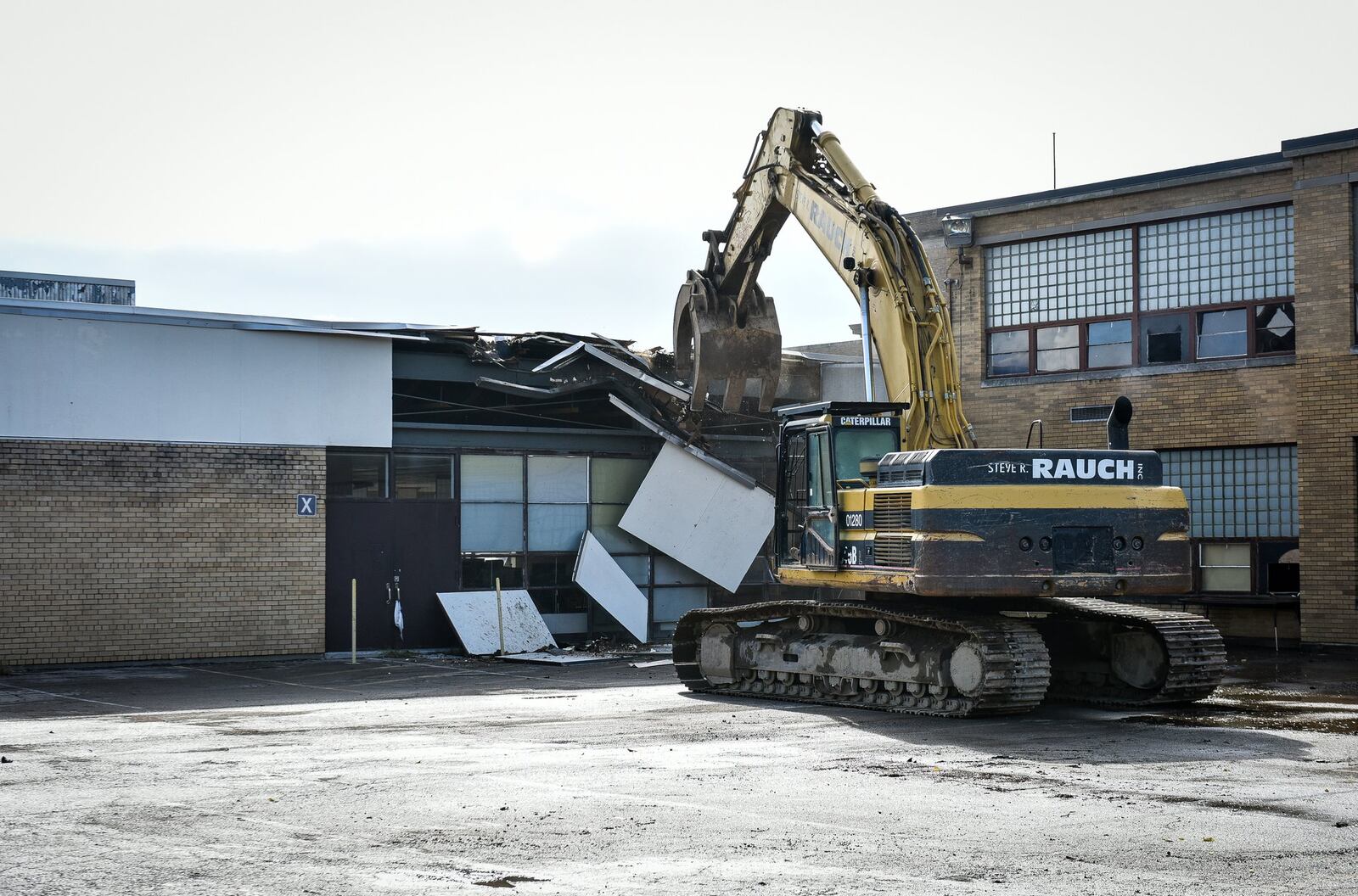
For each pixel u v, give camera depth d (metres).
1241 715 15.38
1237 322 25.25
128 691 19.02
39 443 21.81
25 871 7.77
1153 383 26.03
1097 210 26.80
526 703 17.41
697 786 10.67
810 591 28.70
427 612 25.33
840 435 16.88
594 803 9.91
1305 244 23.81
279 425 23.75
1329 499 23.41
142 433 22.59
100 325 22.34
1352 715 15.30
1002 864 7.91
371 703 17.28
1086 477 15.47
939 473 15.11
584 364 26.97
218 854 8.19
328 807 9.75
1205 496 25.59
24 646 21.58
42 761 12.03
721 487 27.69
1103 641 16.91
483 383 26.02
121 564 22.33
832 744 13.16
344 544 24.56
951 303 28.80
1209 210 25.41
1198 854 8.17
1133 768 11.56
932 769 11.55
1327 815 9.38
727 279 21.28
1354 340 23.34
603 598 26.70
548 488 26.98
